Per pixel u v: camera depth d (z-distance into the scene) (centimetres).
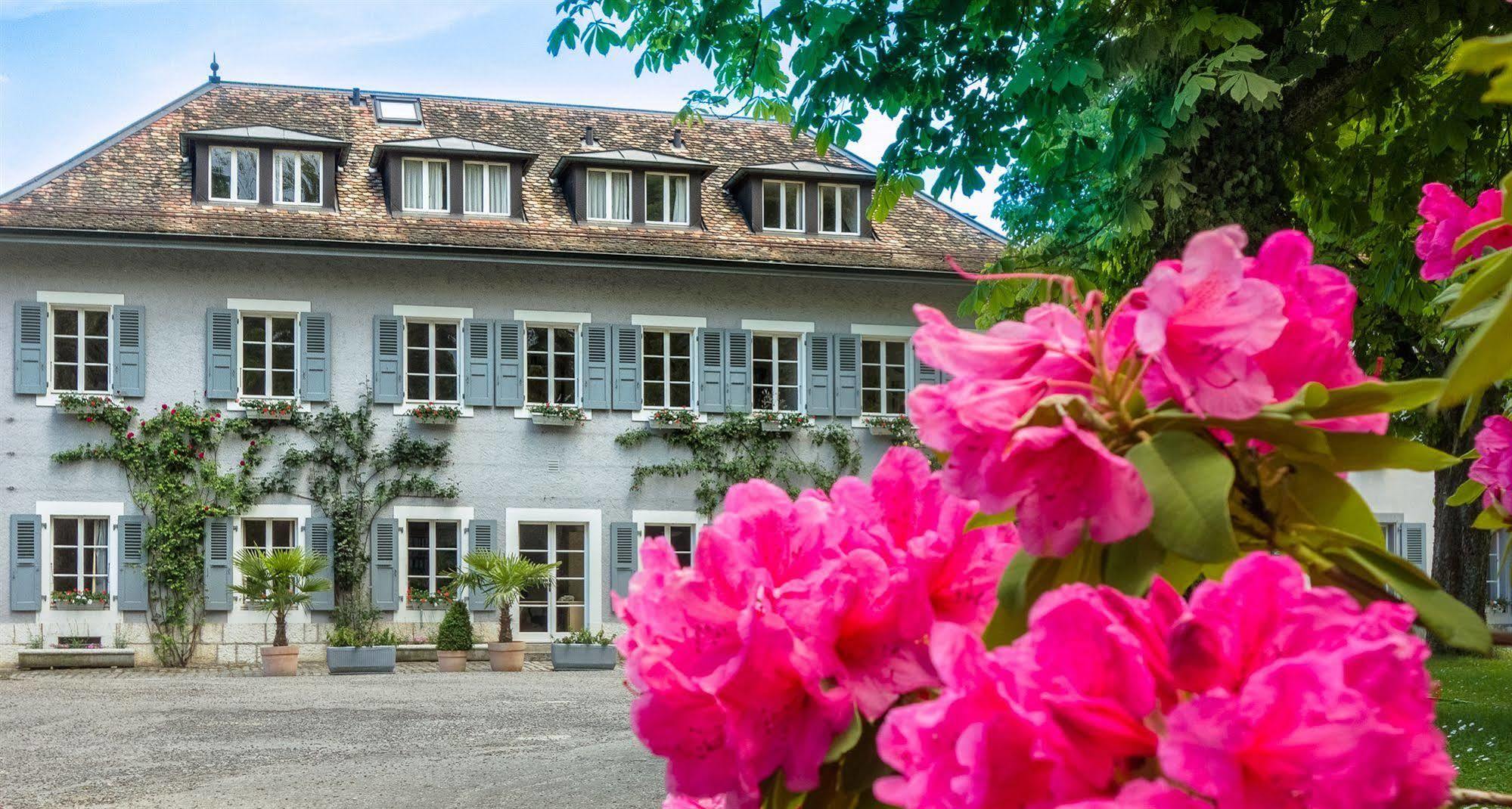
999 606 96
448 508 2391
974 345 94
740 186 2772
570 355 2497
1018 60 796
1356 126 833
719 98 985
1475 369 75
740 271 2503
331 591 2327
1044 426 89
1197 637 73
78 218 2305
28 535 2223
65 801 988
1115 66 742
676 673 95
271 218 2422
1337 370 96
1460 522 1852
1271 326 86
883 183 889
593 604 2438
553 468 2442
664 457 2491
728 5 895
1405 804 69
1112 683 73
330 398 2366
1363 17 702
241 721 1470
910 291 2627
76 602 2227
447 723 1457
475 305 2445
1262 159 743
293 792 1020
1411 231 776
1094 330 92
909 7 829
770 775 97
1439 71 723
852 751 94
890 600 94
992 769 72
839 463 2553
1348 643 72
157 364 2305
